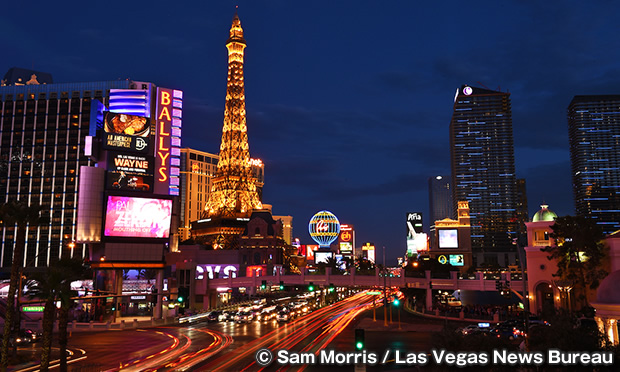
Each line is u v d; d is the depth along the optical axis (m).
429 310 105.50
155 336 75.12
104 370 47.44
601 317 43.03
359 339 36.22
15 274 46.66
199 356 54.53
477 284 104.75
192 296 124.56
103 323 87.81
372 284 114.38
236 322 93.12
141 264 104.25
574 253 74.56
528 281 84.69
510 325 62.06
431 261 154.38
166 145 149.38
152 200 107.06
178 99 170.62
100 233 103.38
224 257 171.50
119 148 106.56
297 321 93.62
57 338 74.25
